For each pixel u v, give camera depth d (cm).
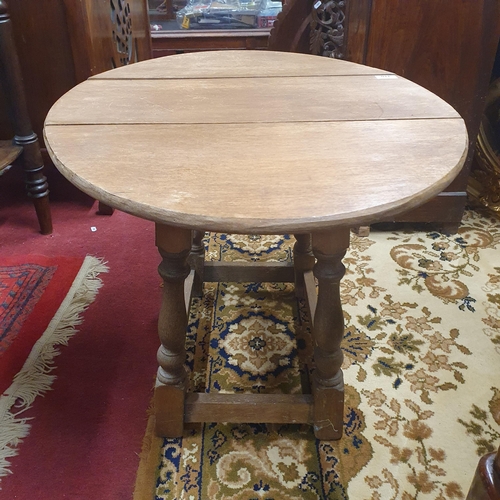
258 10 264
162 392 97
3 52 140
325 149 77
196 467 98
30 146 156
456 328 132
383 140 80
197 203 63
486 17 143
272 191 66
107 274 152
